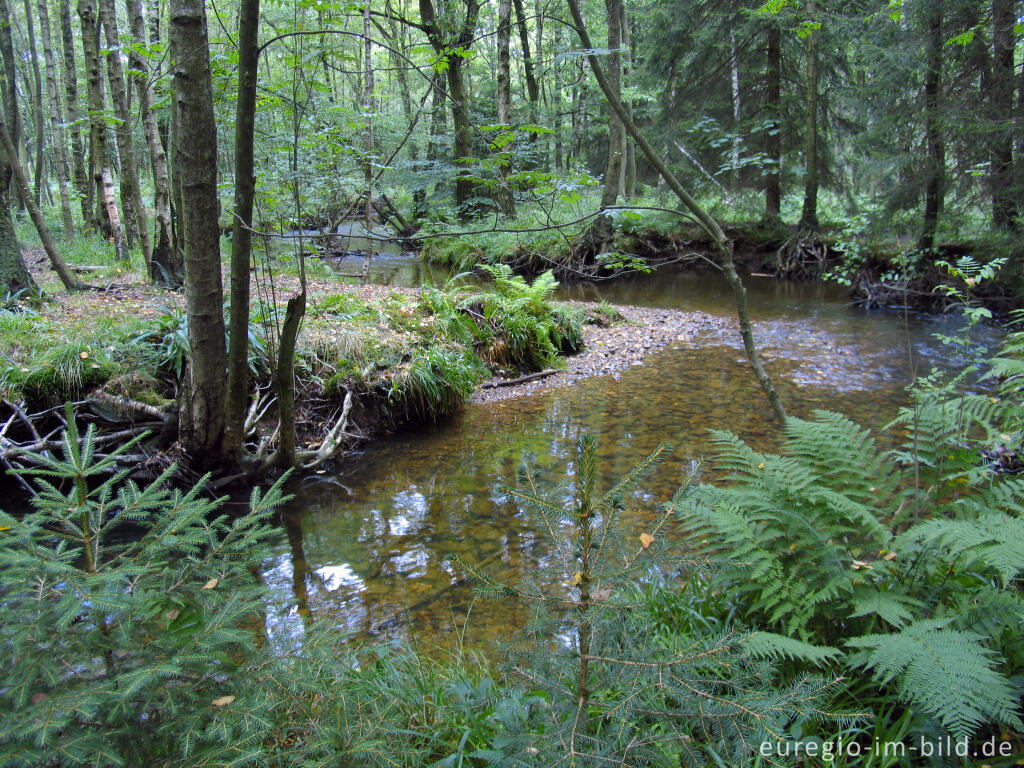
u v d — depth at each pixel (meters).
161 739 1.73
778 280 16.50
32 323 6.10
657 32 17.72
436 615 3.51
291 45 4.87
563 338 9.45
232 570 2.19
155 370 5.53
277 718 1.96
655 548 1.97
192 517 2.10
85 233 15.02
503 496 5.01
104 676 1.72
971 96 10.88
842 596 2.57
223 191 5.63
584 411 7.09
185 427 4.95
